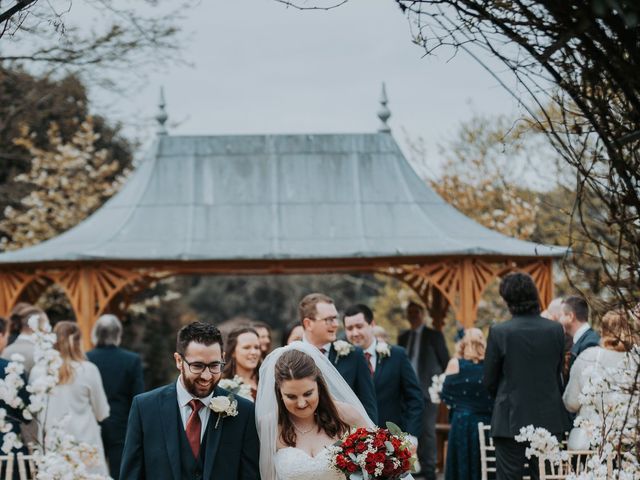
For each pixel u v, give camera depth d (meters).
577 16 3.45
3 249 19.89
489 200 19.48
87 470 8.73
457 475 8.82
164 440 5.10
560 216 17.30
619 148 3.70
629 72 3.50
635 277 3.85
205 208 13.76
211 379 5.06
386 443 5.21
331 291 35.88
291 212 13.71
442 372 12.65
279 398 5.46
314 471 5.31
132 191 14.21
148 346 24.75
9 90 18.22
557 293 16.97
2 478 7.61
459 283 13.18
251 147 14.41
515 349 7.28
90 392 8.80
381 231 13.48
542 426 7.20
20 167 21.39
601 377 5.61
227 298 37.69
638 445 4.31
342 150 14.43
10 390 6.43
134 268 13.36
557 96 3.83
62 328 8.80
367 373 7.32
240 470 5.18
